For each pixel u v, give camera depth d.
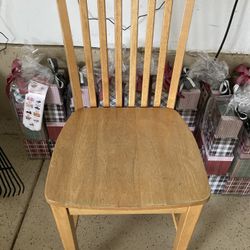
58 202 0.70
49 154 1.40
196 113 1.21
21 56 1.22
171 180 0.75
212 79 1.17
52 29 1.18
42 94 1.08
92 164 0.79
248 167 1.12
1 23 1.17
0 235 1.14
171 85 0.95
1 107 1.53
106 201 0.70
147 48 0.89
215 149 1.11
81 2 0.81
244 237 1.15
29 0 1.08
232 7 1.06
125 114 0.96
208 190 0.73
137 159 0.80
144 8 1.09
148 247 1.12
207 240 1.14
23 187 1.31
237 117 1.02
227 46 1.19
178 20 1.11
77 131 0.89
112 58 1.17
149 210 0.74
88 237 1.14
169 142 0.86
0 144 1.50
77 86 0.94
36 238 1.13
